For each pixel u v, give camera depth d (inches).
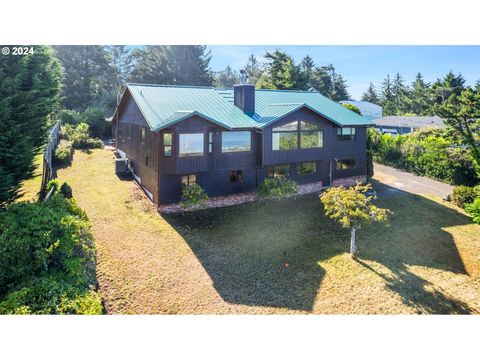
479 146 1040.2
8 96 478.6
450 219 767.7
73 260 373.4
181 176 710.5
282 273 486.9
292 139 802.8
